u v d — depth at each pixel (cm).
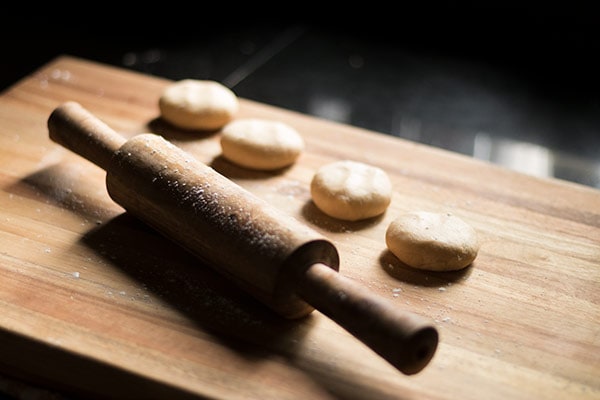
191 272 48
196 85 63
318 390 41
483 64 80
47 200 53
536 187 57
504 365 43
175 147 50
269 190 55
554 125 71
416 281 48
